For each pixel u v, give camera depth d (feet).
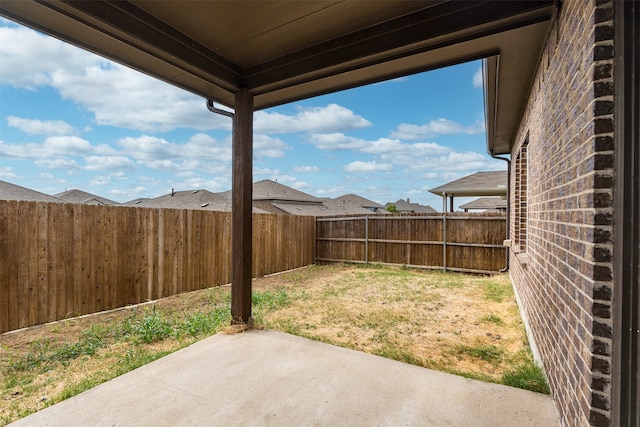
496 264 25.34
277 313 15.61
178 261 19.79
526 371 8.96
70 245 15.03
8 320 13.10
